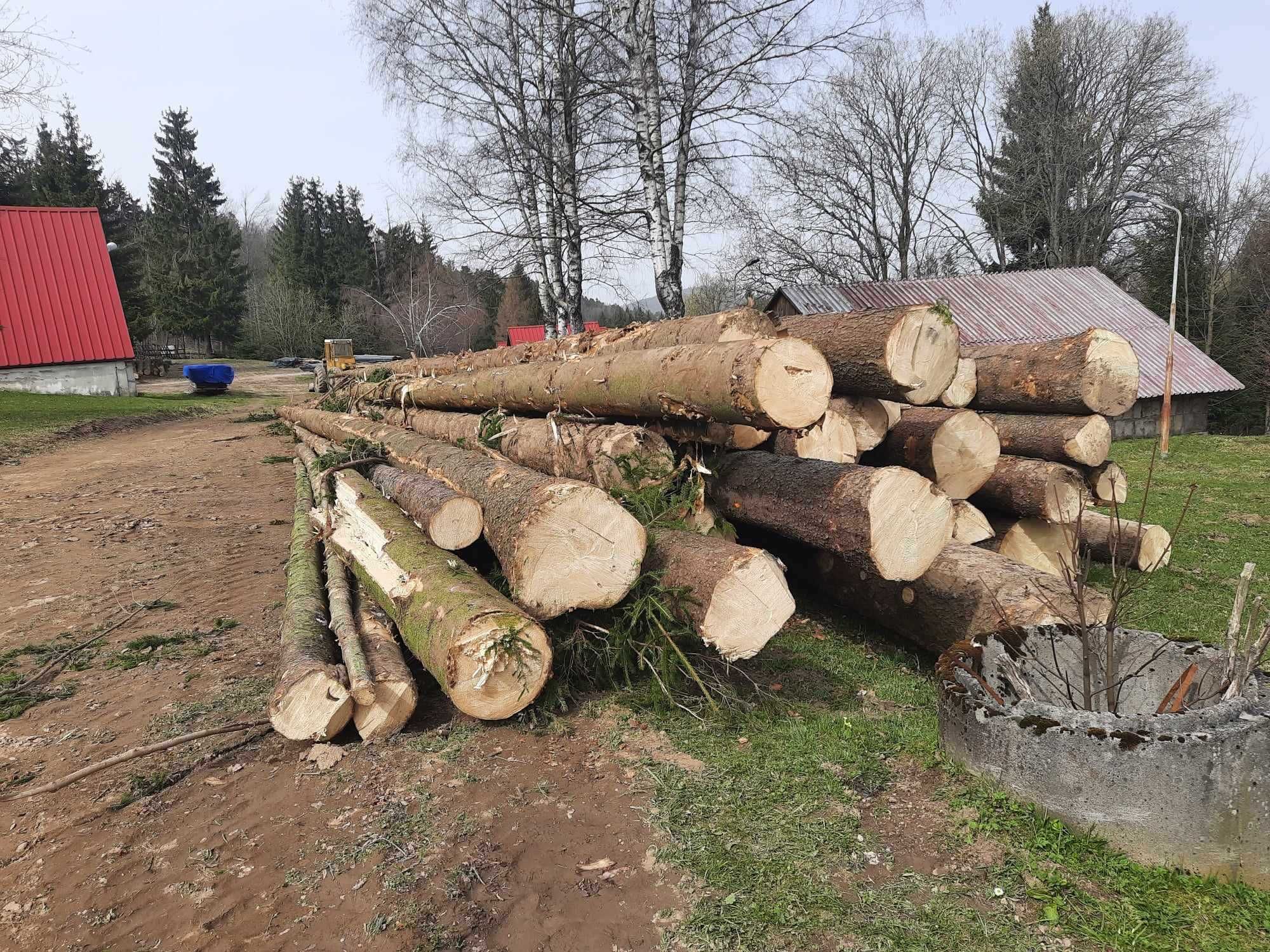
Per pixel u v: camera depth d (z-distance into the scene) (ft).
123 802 10.80
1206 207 103.45
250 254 275.18
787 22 42.29
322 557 19.24
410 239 204.74
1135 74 111.34
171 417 68.49
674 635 12.82
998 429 20.63
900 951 7.70
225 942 8.20
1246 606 18.21
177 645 16.48
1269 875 8.56
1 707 13.69
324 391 79.71
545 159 48.26
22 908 8.82
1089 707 10.25
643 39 42.55
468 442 22.62
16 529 27.12
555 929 8.21
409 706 12.47
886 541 12.78
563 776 11.04
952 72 121.70
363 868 9.25
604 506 12.45
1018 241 126.62
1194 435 64.03
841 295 67.67
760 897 8.50
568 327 53.57
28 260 82.17
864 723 12.38
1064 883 8.46
